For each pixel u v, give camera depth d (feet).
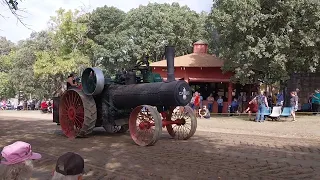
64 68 122.21
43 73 124.88
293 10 66.49
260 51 68.54
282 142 37.14
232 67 77.41
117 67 144.97
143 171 23.70
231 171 23.61
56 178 8.64
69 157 8.76
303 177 22.17
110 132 44.01
